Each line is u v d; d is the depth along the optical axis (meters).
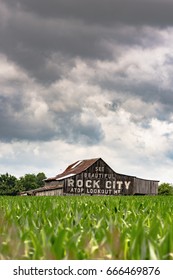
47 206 10.84
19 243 4.63
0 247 4.71
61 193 110.12
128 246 4.89
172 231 5.04
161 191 161.75
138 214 9.32
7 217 7.63
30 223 6.96
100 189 112.38
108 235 4.70
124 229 6.01
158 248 4.43
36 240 4.77
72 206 11.30
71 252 4.38
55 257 4.36
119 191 113.38
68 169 122.44
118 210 10.68
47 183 122.69
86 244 4.78
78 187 111.06
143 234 4.54
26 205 13.16
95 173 112.38
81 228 6.32
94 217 8.54
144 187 114.50
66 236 4.98
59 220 7.55
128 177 114.06
